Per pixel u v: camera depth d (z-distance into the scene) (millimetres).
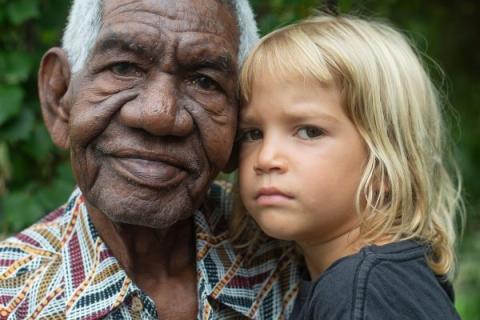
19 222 2307
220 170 1694
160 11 1543
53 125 1786
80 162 1606
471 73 4426
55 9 2445
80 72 1622
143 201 1539
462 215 2266
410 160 1835
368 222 1729
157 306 1733
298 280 1933
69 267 1679
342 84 1726
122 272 1656
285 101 1707
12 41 2410
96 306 1609
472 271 4281
